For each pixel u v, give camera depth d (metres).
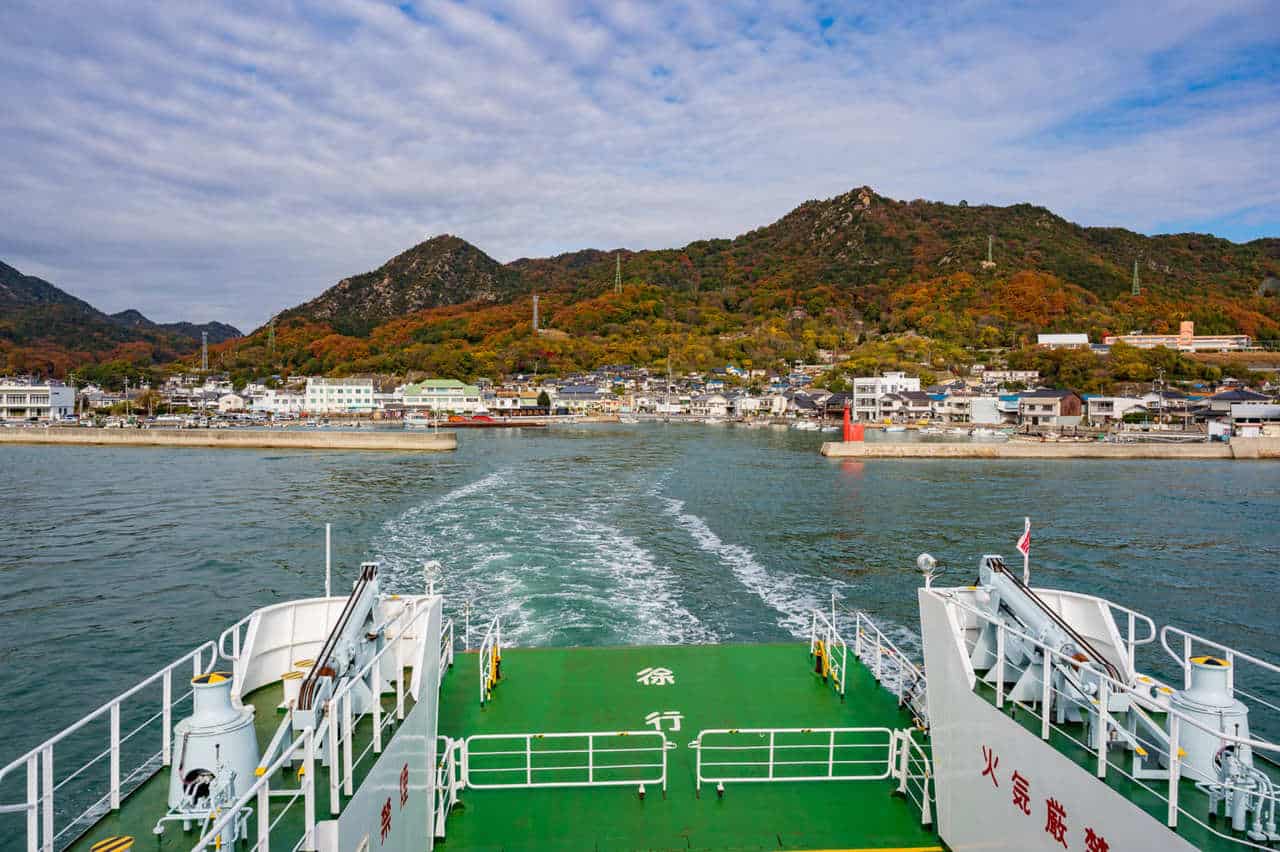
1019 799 7.68
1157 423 118.06
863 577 31.95
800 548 37.38
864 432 124.56
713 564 33.56
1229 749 6.40
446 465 78.19
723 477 66.56
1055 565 35.12
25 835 14.77
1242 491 58.88
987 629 9.43
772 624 25.23
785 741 12.04
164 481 65.00
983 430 122.12
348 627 7.70
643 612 25.95
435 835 9.52
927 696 10.12
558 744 11.94
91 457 89.19
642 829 9.79
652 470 71.81
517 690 13.91
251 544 38.53
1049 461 83.62
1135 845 6.16
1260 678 22.53
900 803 10.40
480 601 27.03
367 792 6.72
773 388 190.12
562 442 112.69
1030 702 8.23
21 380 154.50
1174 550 38.09
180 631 26.03
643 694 13.80
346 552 35.78
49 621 27.03
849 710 13.15
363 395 179.12
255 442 103.38
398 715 8.12
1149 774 6.56
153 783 7.07
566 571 31.31
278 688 9.04
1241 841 5.71
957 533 41.62
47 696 20.97
